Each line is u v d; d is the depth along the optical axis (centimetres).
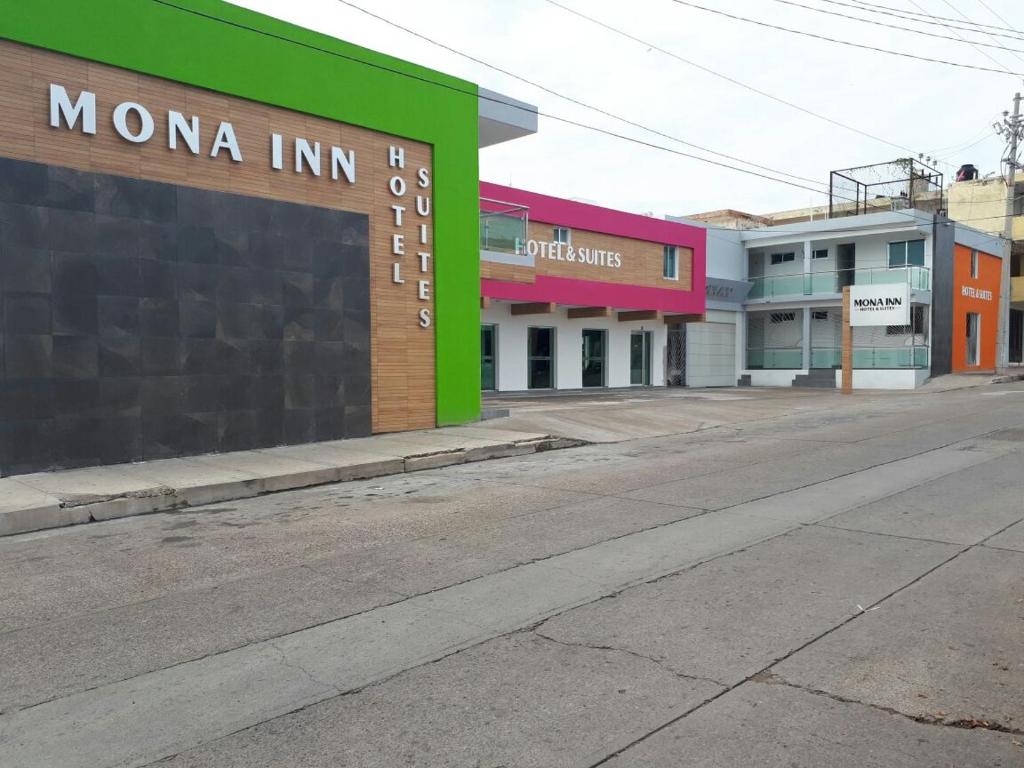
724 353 3366
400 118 1470
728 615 501
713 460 1177
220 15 1209
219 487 965
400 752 340
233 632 493
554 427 1603
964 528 716
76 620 524
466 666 430
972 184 3903
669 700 384
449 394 1580
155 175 1149
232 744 351
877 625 479
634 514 803
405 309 1502
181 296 1171
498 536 725
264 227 1269
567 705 380
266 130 1280
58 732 367
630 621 495
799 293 3253
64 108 1057
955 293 3297
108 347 1097
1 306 1002
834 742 341
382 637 478
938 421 1609
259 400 1266
